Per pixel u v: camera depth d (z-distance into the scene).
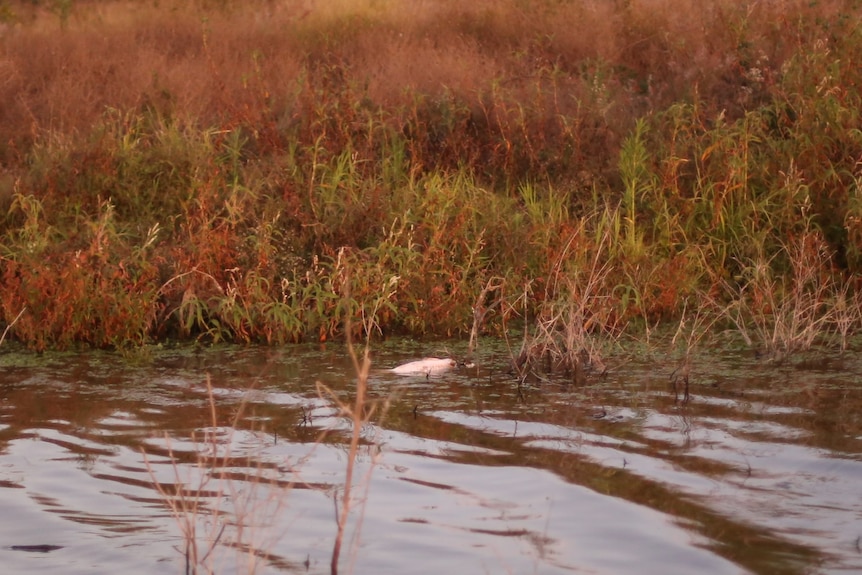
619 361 9.49
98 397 8.47
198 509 5.82
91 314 10.66
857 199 11.91
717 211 12.50
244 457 6.77
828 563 4.86
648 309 11.30
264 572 4.91
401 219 12.02
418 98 14.81
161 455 6.85
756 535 5.23
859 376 8.68
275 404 8.15
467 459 6.62
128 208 12.83
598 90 14.68
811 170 12.84
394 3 20.11
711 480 6.10
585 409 7.80
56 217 12.52
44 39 18.64
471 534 5.34
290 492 6.04
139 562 5.08
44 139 14.45
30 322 10.46
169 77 16.25
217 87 15.61
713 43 16.39
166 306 11.26
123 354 10.21
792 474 6.18
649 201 13.02
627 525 5.41
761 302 10.91
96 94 16.19
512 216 12.48
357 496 5.95
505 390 8.50
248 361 9.85
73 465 6.65
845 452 6.55
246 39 18.80
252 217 12.36
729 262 12.40
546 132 14.70
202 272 11.24
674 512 5.58
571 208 13.42
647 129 13.63
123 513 5.78
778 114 13.91
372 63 16.78
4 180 13.43
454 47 17.20
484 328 11.00
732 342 10.13
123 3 21.33
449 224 12.17
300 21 19.41
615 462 6.48
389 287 11.12
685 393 8.09
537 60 16.61
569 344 9.16
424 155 14.23
